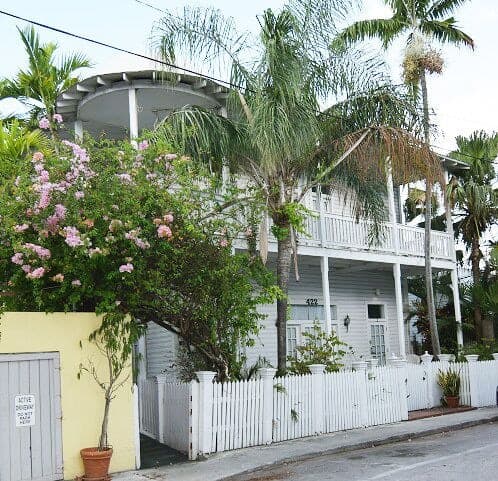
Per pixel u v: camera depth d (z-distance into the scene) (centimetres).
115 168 1037
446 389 1725
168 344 1670
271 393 1220
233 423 1153
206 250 1077
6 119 1914
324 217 1867
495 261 2381
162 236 993
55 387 949
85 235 938
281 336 1376
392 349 2333
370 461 1041
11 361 916
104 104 1617
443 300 2666
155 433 1267
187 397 1129
